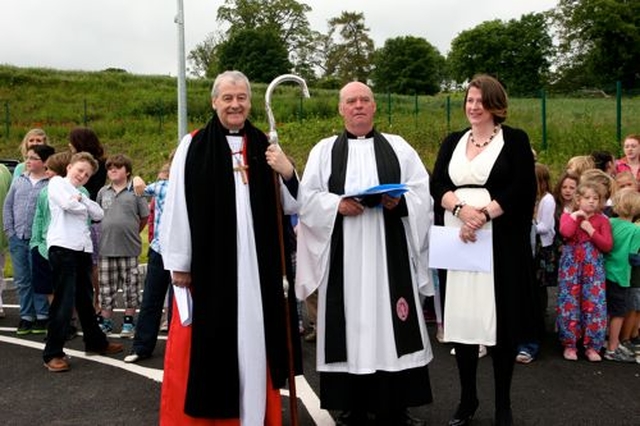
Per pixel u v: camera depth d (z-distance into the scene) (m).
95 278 6.81
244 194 3.65
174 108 30.58
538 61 69.56
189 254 3.62
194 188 3.59
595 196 5.15
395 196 3.71
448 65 77.31
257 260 3.63
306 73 71.56
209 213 3.57
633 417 4.12
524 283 3.76
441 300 3.98
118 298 8.35
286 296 3.72
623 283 5.24
